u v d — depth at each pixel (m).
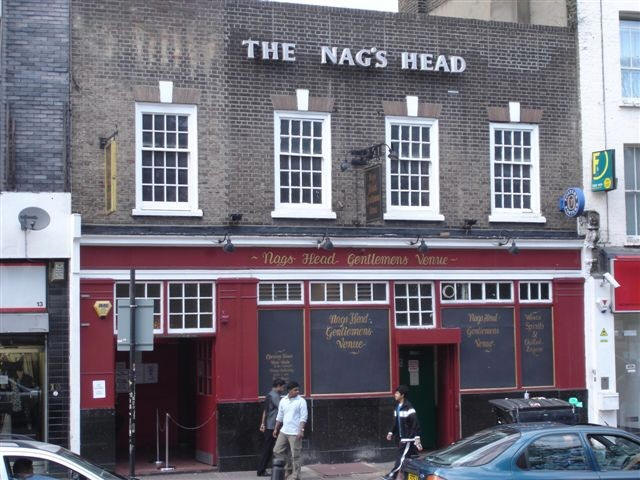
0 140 17.80
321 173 20.14
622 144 22.64
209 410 19.33
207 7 19.45
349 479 18.11
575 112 22.38
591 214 21.97
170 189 19.05
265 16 19.89
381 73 20.69
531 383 21.41
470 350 20.95
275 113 19.83
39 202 17.73
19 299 17.62
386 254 20.38
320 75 20.22
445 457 12.81
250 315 19.20
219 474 18.56
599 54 22.66
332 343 19.88
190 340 20.81
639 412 22.36
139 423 21.19
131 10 18.89
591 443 12.67
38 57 18.14
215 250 19.08
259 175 19.58
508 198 21.62
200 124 19.23
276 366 19.42
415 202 20.83
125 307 14.75
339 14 20.47
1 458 10.54
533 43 22.06
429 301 20.81
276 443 17.44
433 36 21.20
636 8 23.11
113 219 18.44
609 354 21.88
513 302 21.36
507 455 12.32
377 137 20.55
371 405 19.97
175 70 19.12
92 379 17.94
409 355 21.30
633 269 22.12
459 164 21.16
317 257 19.83
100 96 18.55
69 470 10.72
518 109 21.75
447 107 21.17
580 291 21.94
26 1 18.16
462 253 20.97
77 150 18.31
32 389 17.78
